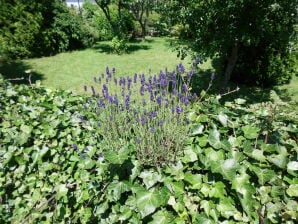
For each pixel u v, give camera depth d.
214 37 5.83
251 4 5.28
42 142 2.43
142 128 2.21
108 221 2.04
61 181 2.34
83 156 2.21
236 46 6.64
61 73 9.52
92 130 2.55
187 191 1.84
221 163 1.71
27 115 2.72
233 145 1.91
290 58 7.75
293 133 2.16
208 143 1.95
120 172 1.91
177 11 5.95
